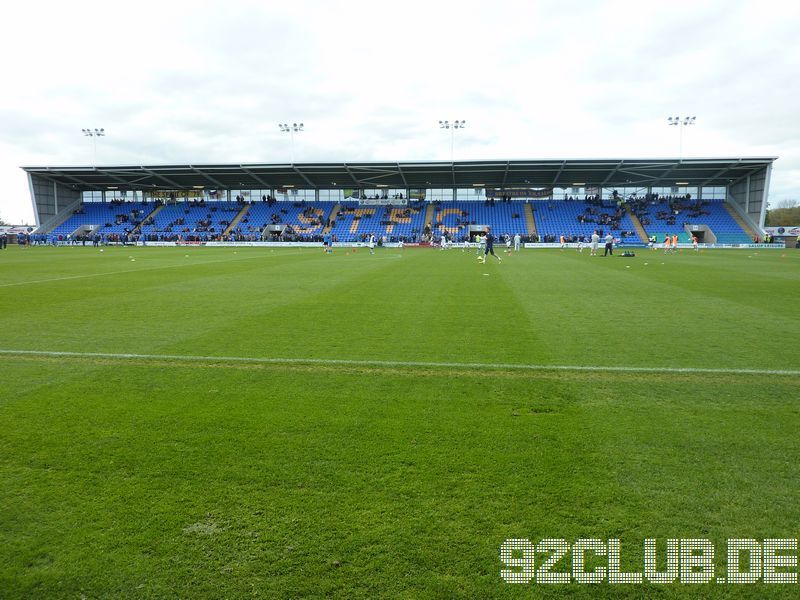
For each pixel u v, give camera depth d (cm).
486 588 282
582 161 5153
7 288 1634
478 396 583
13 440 468
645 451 438
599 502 360
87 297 1417
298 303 1299
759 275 2069
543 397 579
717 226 5659
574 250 4738
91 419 519
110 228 6438
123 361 742
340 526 334
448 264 2734
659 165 5259
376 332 940
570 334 918
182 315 1127
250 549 313
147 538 325
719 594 285
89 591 282
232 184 6644
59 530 334
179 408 549
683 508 354
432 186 6575
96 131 6438
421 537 322
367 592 278
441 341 863
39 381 649
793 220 9775
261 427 495
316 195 6838
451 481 388
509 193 6538
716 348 808
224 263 2833
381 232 6159
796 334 914
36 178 6316
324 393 596
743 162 5103
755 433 475
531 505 356
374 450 442
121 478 398
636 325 1002
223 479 396
